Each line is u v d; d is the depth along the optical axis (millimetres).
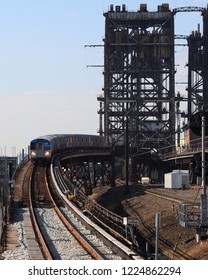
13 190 144125
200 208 76750
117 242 77812
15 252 75625
